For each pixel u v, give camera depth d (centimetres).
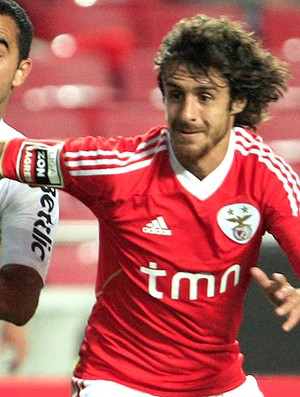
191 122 1071
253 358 2020
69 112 3316
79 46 3709
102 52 3691
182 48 1082
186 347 1145
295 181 1134
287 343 2020
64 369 2119
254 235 1121
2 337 2109
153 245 1109
